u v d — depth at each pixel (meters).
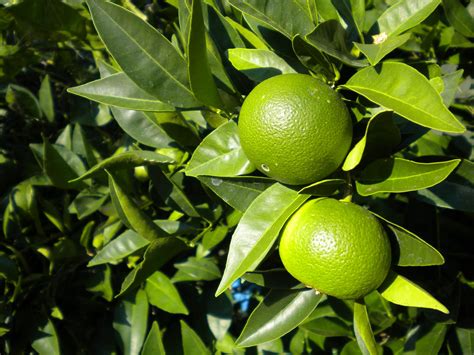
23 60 0.45
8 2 0.43
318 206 0.23
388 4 0.37
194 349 0.36
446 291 0.33
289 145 0.22
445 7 0.35
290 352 0.40
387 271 0.23
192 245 0.34
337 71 0.26
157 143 0.35
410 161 0.23
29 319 0.38
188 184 0.37
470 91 0.38
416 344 0.33
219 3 0.31
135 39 0.26
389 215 0.37
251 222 0.24
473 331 0.33
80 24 0.41
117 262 0.38
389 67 0.23
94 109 0.45
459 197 0.28
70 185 0.40
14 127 0.48
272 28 0.28
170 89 0.27
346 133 0.22
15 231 0.40
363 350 0.26
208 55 0.28
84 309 0.40
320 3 0.28
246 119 0.22
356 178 0.25
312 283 0.23
